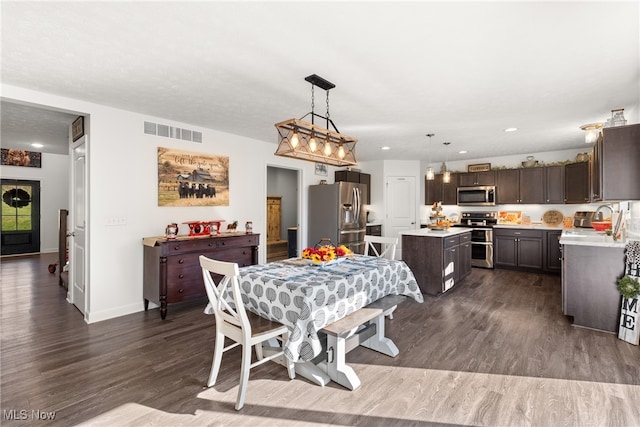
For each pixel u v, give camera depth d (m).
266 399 2.04
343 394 2.09
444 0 1.66
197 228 3.88
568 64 2.41
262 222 5.05
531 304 3.97
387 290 2.73
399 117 3.79
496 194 6.40
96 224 3.38
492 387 2.15
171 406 1.96
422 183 7.56
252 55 2.28
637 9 1.73
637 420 1.80
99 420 1.83
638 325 2.78
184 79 2.70
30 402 1.98
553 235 5.57
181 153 4.03
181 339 2.93
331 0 1.66
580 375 2.28
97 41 2.08
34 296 4.31
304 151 2.58
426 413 1.89
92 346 2.77
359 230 6.07
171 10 1.75
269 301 2.21
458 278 4.87
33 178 8.05
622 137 2.91
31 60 2.34
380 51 2.22
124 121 3.55
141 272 3.73
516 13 1.78
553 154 6.00
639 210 3.47
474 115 3.71
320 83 2.76
